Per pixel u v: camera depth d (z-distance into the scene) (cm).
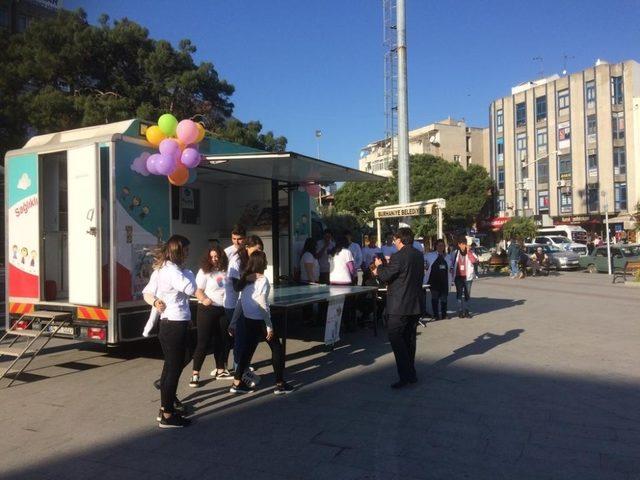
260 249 676
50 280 837
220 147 974
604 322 1123
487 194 5559
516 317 1206
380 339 981
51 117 2145
